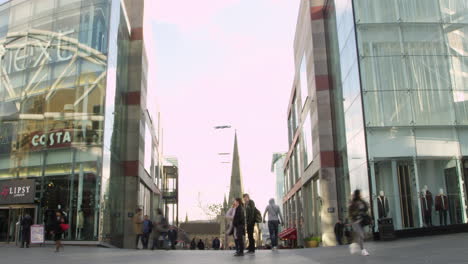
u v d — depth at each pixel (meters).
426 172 21.91
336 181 31.33
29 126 29.20
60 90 29.08
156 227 23.78
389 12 23.81
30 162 28.44
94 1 29.81
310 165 37.16
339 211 30.73
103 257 15.52
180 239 62.66
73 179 27.14
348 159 26.41
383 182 21.81
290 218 57.03
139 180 35.16
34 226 23.91
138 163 34.88
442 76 23.06
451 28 23.61
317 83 33.09
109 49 29.03
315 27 34.03
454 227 21.16
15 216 27.86
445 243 14.67
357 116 23.84
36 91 29.77
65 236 26.12
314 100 33.78
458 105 22.69
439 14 23.75
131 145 35.16
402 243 16.77
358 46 23.50
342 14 27.02
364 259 11.02
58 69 29.55
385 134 22.39
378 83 23.02
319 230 34.09
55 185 27.38
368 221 12.53
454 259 9.60
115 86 30.77
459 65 23.20
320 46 33.69
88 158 27.28
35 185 27.61
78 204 26.64
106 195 27.59
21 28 31.66
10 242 27.53
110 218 28.73
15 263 12.61
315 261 11.33
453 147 22.23
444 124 22.48
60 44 29.97
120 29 32.97
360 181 23.39
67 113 28.44
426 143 22.25
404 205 21.50
